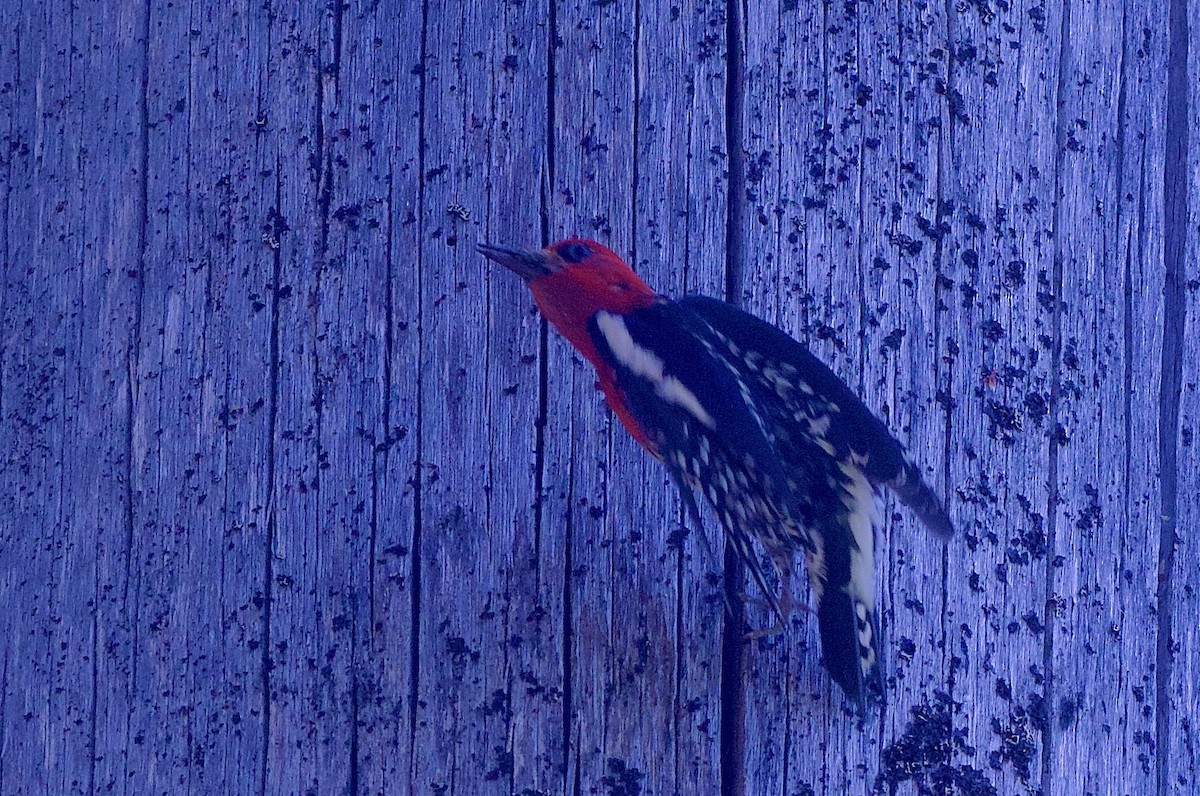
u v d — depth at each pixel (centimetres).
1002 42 776
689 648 712
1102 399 764
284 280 749
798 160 750
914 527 723
